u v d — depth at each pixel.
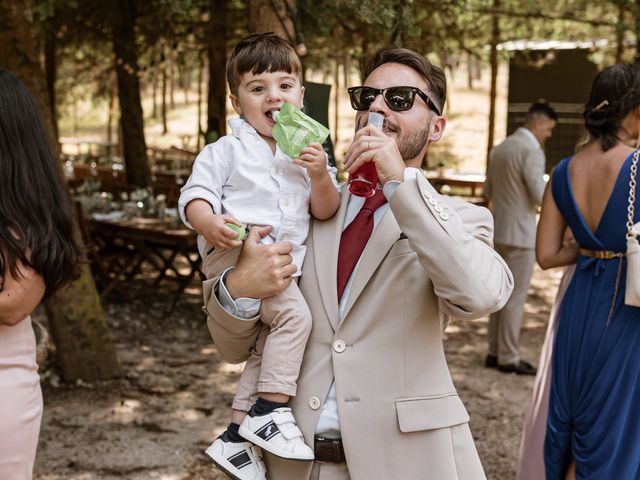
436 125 2.20
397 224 2.00
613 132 3.07
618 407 2.95
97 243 8.84
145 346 6.89
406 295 1.96
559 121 16.16
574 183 3.17
